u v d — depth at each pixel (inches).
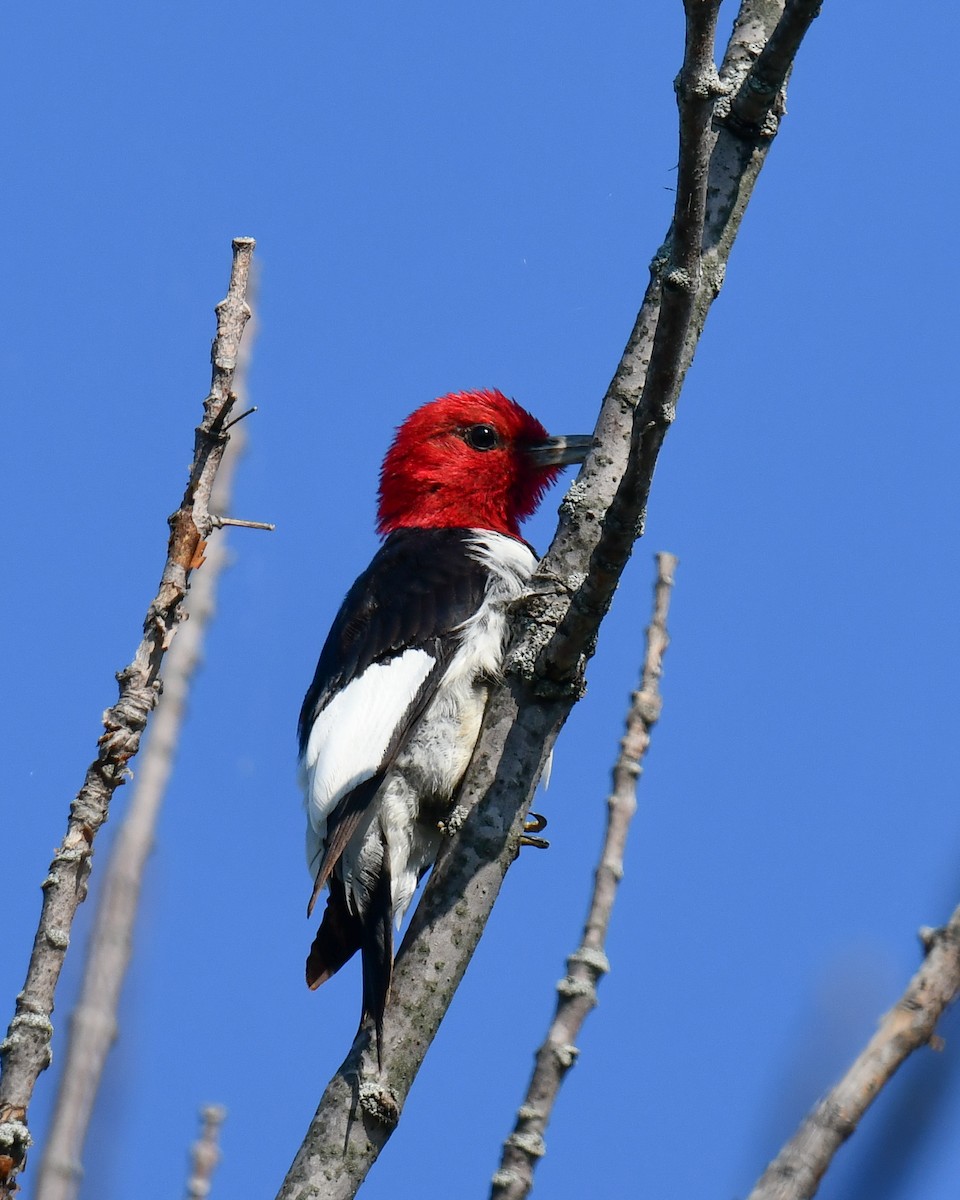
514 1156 311.0
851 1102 210.8
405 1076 362.0
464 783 393.4
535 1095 317.7
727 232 403.2
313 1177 349.1
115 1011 314.8
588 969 335.9
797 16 394.3
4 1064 267.6
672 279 320.5
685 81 304.8
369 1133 354.0
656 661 382.0
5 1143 260.1
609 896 348.2
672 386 331.0
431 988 369.7
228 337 321.7
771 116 409.1
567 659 380.8
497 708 398.0
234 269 326.3
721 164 406.3
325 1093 360.2
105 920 327.9
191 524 313.4
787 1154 211.3
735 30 424.5
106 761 291.9
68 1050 305.3
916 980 216.7
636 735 370.3
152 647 303.0
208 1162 307.7
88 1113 297.7
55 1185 284.5
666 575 396.5
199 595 392.2
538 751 386.0
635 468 341.7
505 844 381.7
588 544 402.0
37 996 272.8
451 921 374.9
